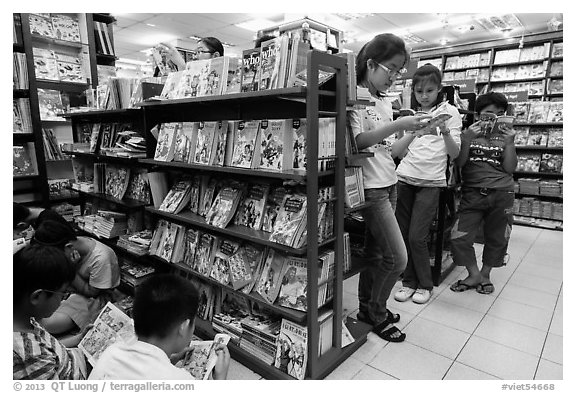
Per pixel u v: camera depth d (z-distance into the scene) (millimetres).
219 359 1415
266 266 1956
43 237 2027
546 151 5367
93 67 3824
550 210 5176
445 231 3221
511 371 1948
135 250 2672
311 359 1787
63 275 1287
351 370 1959
